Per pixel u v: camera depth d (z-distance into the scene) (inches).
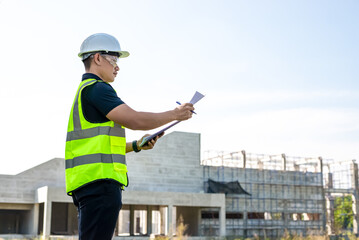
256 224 2554.1
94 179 108.4
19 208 2191.2
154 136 131.5
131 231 2336.4
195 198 2231.8
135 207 2534.5
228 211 2498.8
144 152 2372.0
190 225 2472.9
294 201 2659.9
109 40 120.6
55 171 2217.0
